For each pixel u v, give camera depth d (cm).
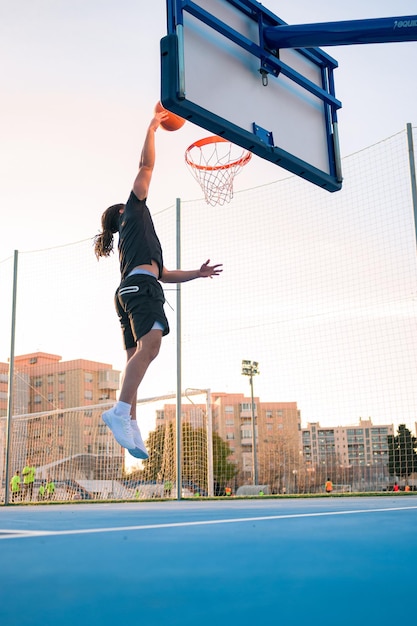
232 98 322
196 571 110
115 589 94
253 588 94
